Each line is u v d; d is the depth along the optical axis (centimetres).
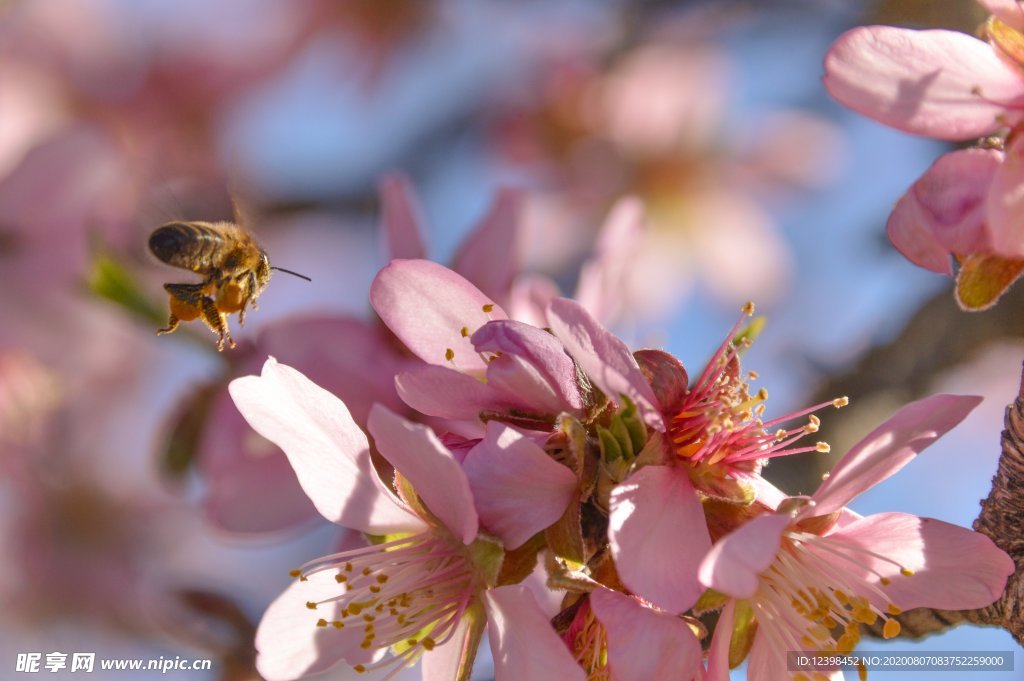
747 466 31
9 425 42
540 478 31
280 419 32
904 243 31
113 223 40
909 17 38
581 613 31
